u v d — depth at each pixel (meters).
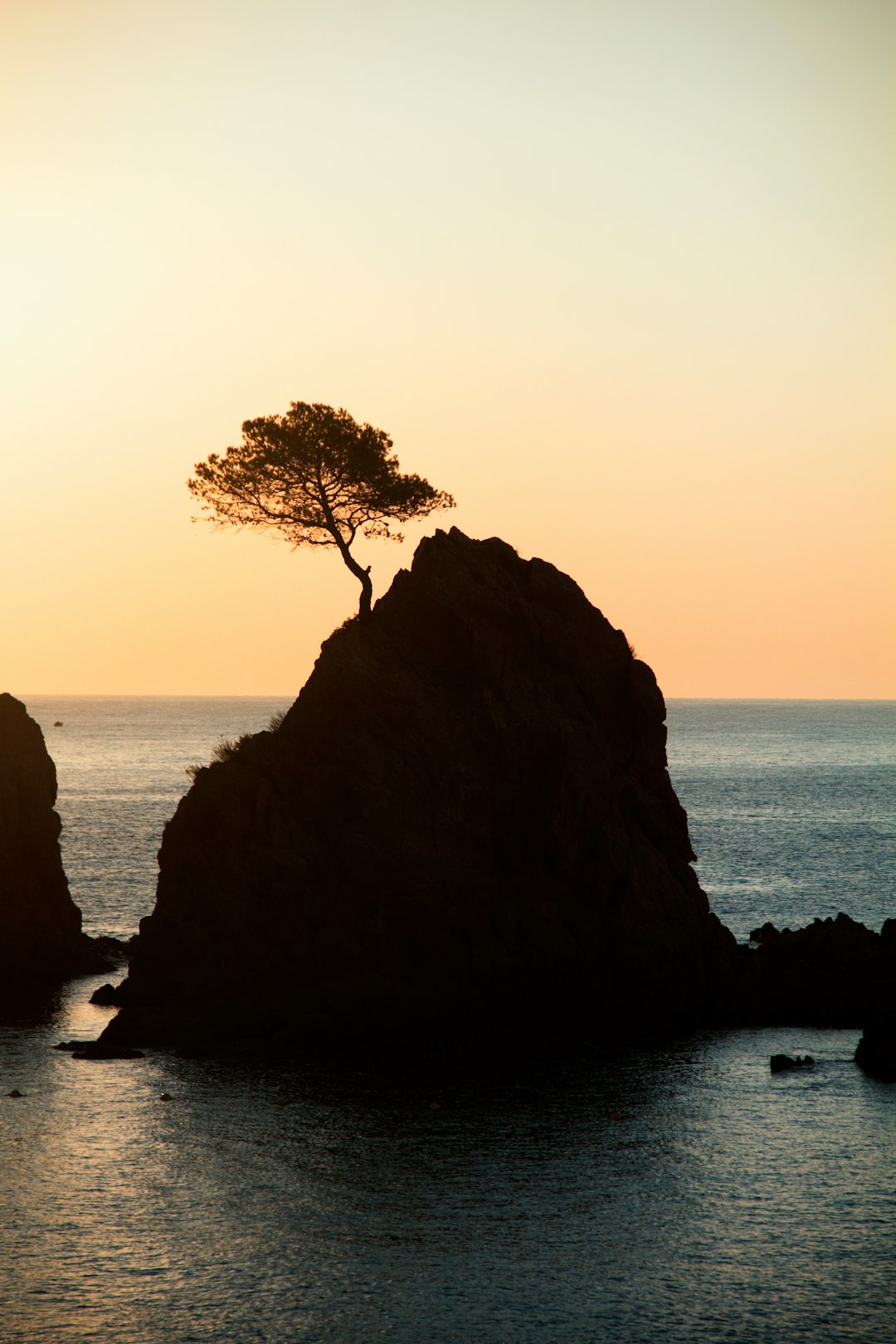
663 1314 27.45
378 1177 35.53
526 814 56.12
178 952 54.00
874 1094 43.78
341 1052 48.69
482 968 53.34
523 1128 39.97
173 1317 27.25
